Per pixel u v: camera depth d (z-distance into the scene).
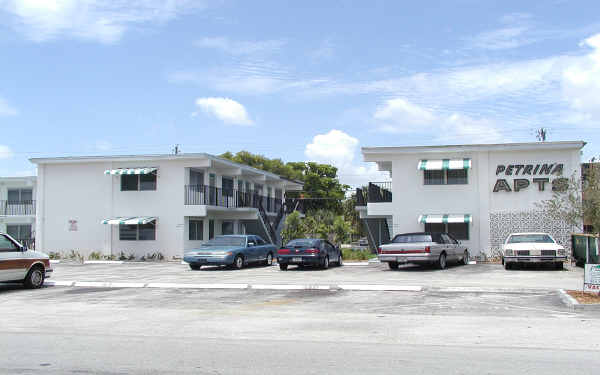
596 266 12.20
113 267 25.41
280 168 58.09
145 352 7.39
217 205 33.16
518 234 22.22
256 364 6.69
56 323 9.93
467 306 11.83
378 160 27.55
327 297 13.59
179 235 30.31
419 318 10.30
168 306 12.23
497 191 26.33
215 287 16.05
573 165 25.59
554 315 10.54
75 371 6.39
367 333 8.79
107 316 10.77
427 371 6.32
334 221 29.69
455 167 25.66
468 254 24.83
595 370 6.35
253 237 25.31
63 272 22.34
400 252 21.36
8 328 9.40
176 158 30.52
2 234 15.54
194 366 6.61
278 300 13.12
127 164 31.27
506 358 6.97
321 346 7.76
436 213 26.80
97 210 31.55
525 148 25.94
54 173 32.38
